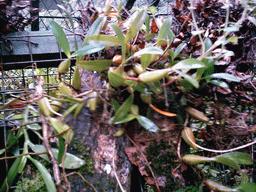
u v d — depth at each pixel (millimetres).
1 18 453
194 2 485
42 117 368
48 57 533
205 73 423
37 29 794
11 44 475
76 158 396
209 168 539
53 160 330
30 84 774
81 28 581
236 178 501
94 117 441
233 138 467
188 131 425
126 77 366
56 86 460
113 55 458
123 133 432
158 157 442
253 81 506
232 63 473
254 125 435
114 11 499
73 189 391
